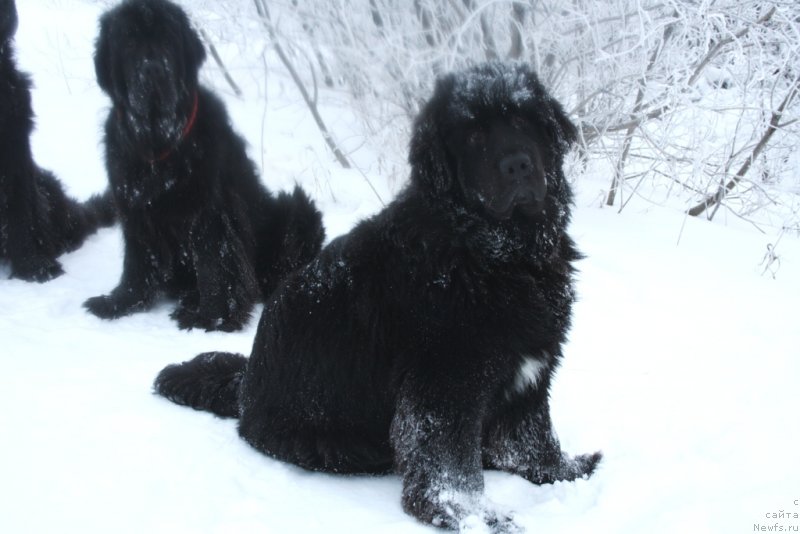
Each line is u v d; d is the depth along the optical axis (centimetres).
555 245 221
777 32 389
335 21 426
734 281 339
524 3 385
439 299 211
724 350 286
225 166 307
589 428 246
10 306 306
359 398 222
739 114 427
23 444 224
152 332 298
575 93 426
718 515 207
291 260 328
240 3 439
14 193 324
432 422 211
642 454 234
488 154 209
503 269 214
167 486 213
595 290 323
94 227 368
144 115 288
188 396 243
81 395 246
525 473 230
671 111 395
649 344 291
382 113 427
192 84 296
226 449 229
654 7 392
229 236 306
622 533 204
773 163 452
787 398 256
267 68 464
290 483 220
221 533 200
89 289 326
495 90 212
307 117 485
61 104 494
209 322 304
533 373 219
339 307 222
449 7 405
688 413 251
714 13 373
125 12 288
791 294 331
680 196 464
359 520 208
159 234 305
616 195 448
